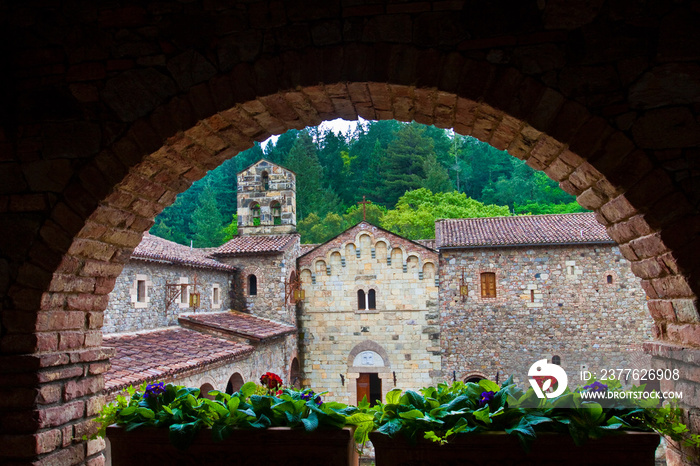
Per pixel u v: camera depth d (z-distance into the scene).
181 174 5.25
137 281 15.05
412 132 48.03
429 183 44.78
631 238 4.41
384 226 38.69
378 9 4.32
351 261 22.98
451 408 4.41
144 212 5.30
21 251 4.58
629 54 4.04
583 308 20.77
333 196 47.59
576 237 20.86
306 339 22.92
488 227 23.12
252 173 25.00
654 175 3.94
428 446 4.19
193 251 22.11
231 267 21.67
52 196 4.61
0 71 4.69
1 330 4.55
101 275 5.27
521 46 4.16
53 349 4.75
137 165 4.58
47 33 4.71
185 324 17.22
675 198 3.90
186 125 4.49
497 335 21.33
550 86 4.11
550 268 21.17
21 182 4.64
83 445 5.00
